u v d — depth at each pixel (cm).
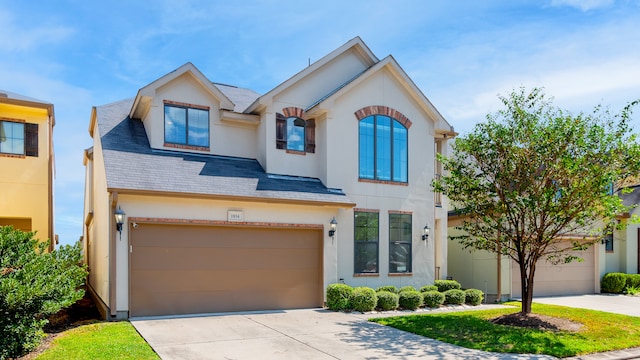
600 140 1059
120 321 1093
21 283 839
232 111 1511
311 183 1495
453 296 1491
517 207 1148
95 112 1562
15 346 800
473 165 1244
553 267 1973
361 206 1549
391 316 1259
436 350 880
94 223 1675
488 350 886
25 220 1576
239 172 1409
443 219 1764
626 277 2052
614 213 1066
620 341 977
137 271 1162
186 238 1231
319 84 1603
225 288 1272
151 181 1193
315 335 990
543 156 1109
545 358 842
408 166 1661
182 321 1106
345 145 1548
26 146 1545
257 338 944
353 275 1501
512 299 1783
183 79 1454
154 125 1388
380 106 1628
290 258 1380
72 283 973
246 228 1318
